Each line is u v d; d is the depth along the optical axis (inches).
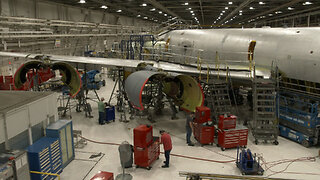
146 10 1416.1
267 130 460.1
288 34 499.2
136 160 363.6
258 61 530.0
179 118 600.4
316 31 461.7
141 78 446.9
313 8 1128.8
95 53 1268.5
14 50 790.5
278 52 495.8
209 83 510.3
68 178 338.3
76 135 438.9
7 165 247.4
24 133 316.8
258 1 1032.2
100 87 957.2
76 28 1120.2
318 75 434.3
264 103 483.2
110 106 574.9
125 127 539.2
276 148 436.8
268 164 378.3
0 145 277.9
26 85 740.7
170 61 734.5
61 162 353.1
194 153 414.9
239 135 424.8
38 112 343.6
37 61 560.4
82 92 619.5
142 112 616.7
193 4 1182.9
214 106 501.4
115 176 342.0
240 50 566.3
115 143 454.3
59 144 347.6
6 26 708.7
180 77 544.1
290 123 474.9
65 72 639.1
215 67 575.8
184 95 564.1
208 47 642.8
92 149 429.7
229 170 361.1
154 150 377.7
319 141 428.8
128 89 478.3
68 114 629.0
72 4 1081.4
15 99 341.4
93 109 675.4
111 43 1753.2
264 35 540.7
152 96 624.4
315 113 429.1
